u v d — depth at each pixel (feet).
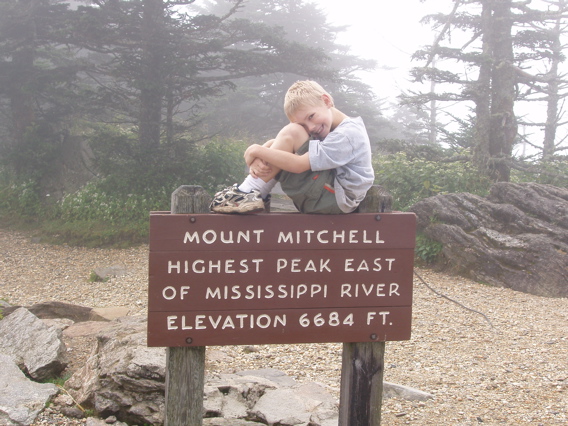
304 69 59.77
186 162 52.54
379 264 9.93
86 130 71.36
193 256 9.37
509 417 14.80
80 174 57.26
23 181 56.39
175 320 9.36
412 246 10.01
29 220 53.21
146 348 14.26
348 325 9.89
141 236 47.80
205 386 14.15
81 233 48.01
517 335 23.44
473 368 19.25
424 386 17.40
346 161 9.21
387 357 20.53
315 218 9.69
